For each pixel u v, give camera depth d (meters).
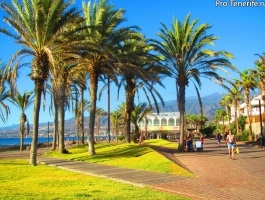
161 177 14.01
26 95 56.09
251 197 9.88
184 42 29.12
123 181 13.34
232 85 29.88
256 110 73.50
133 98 38.09
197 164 18.50
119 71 28.17
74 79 37.06
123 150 28.98
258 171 15.28
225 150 30.12
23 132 56.62
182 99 30.41
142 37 29.56
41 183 13.02
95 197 9.74
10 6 21.06
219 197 9.91
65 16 22.06
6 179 14.91
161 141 45.31
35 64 21.80
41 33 21.48
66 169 19.17
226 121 107.81
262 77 46.22
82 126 48.56
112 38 26.92
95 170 17.91
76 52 23.67
